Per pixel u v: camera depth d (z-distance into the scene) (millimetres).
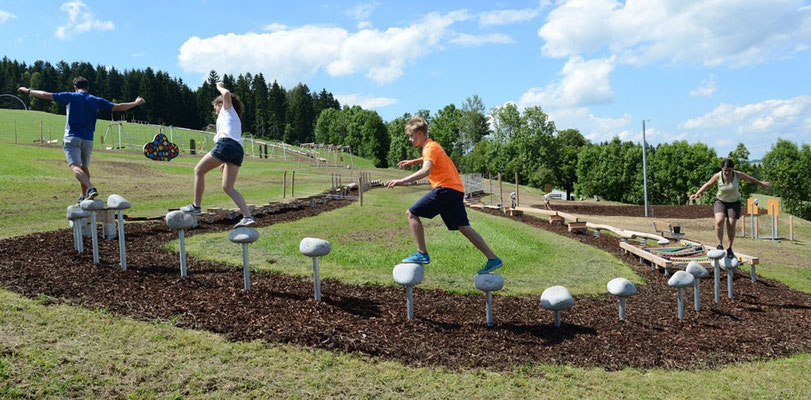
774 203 23250
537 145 70938
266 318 5215
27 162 24703
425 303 6656
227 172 6223
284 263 8141
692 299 8203
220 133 6152
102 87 126375
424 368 4520
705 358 5398
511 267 9492
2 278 5621
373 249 10211
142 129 79500
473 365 4691
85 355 3955
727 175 8539
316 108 150375
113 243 8453
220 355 4258
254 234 6152
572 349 5332
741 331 6512
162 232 10383
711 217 28719
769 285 10039
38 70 132125
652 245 14492
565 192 79812
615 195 66875
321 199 20812
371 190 31250
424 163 5664
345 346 4738
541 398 4137
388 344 4953
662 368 5055
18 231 9336
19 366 3645
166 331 4602
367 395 3912
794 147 63219
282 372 4113
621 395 4324
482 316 6312
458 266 9055
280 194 23016
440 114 96875
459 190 5832
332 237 11578
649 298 8117
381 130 100812
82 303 5086
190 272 6891
